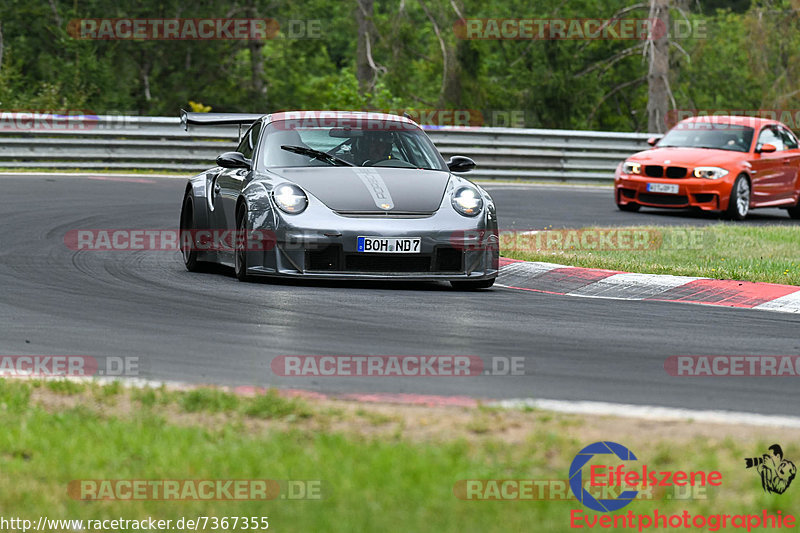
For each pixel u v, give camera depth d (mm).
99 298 29672
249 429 16594
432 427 16625
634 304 31062
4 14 128125
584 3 147500
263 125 36188
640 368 21859
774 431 16562
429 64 147250
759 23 118688
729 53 148000
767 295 32406
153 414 17219
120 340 23922
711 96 148000
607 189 78875
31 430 16234
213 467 14477
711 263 39062
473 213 32781
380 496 13281
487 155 82312
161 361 21828
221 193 35219
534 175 83125
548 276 36250
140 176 72500
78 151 75562
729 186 60531
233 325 25797
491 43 157375
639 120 153000
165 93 133875
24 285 31734
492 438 15984
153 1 131625
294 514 12844
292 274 31547
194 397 18172
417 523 12484
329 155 34875
